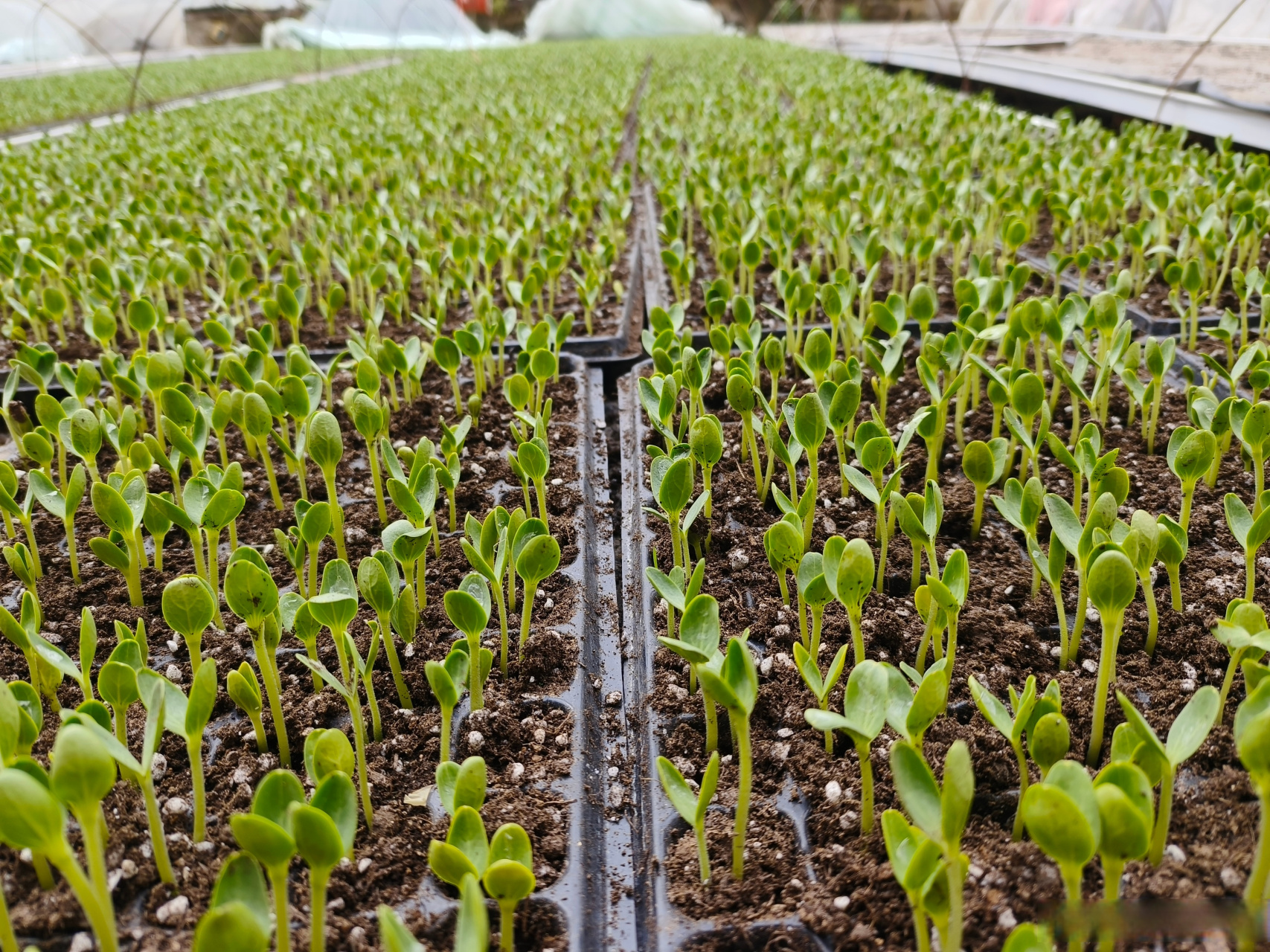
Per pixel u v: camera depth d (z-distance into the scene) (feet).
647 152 19.11
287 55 60.95
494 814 4.34
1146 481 7.07
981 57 34.12
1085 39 39.70
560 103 28.02
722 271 12.57
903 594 6.02
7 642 5.71
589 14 89.71
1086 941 3.49
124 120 28.68
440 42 80.23
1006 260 10.16
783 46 51.31
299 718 4.98
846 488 7.01
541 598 5.99
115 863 3.96
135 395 7.35
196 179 17.20
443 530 6.93
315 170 17.81
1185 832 3.98
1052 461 7.45
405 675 5.22
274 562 6.55
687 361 6.93
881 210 11.78
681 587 4.61
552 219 13.85
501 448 8.16
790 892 3.92
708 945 3.73
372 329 9.39
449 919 3.85
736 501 6.93
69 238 11.30
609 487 7.68
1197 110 20.01
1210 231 10.59
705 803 3.76
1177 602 5.42
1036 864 3.83
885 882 3.84
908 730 3.61
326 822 2.85
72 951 3.67
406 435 8.50
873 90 27.45
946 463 7.52
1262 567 5.89
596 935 3.88
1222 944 3.47
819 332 6.78
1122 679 5.05
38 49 54.85
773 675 5.22
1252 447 5.65
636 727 5.07
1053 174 14.35
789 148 18.15
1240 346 9.44
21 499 7.48
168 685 3.98
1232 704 4.79
